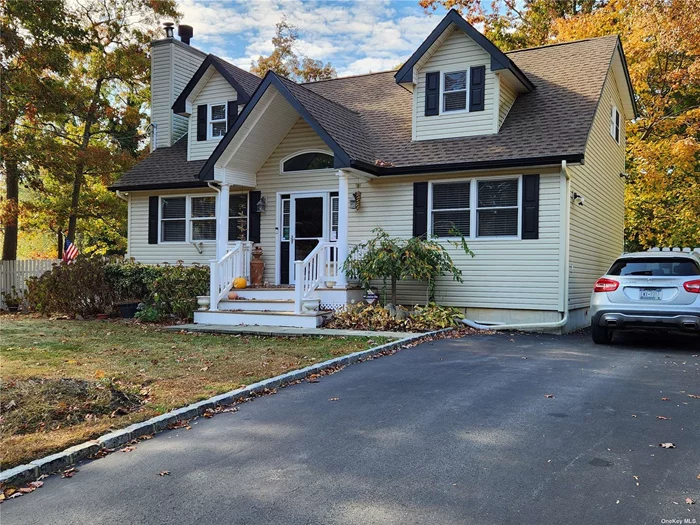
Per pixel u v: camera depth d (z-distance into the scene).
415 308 11.92
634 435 4.56
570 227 11.45
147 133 25.23
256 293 12.70
